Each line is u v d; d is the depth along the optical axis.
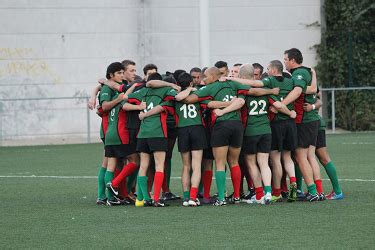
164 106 25.62
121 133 26.28
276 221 22.14
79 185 31.89
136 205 25.97
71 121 55.41
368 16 59.03
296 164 27.33
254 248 18.77
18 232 21.39
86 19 55.88
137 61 56.53
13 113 54.50
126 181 27.03
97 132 55.81
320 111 57.53
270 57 57.44
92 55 56.06
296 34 57.56
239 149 25.84
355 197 26.69
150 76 26.00
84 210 25.12
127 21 56.34
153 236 20.45
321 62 57.91
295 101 26.03
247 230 20.94
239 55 57.16
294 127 25.89
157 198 25.78
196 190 25.66
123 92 26.38
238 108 25.38
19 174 36.25
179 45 56.78
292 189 25.59
